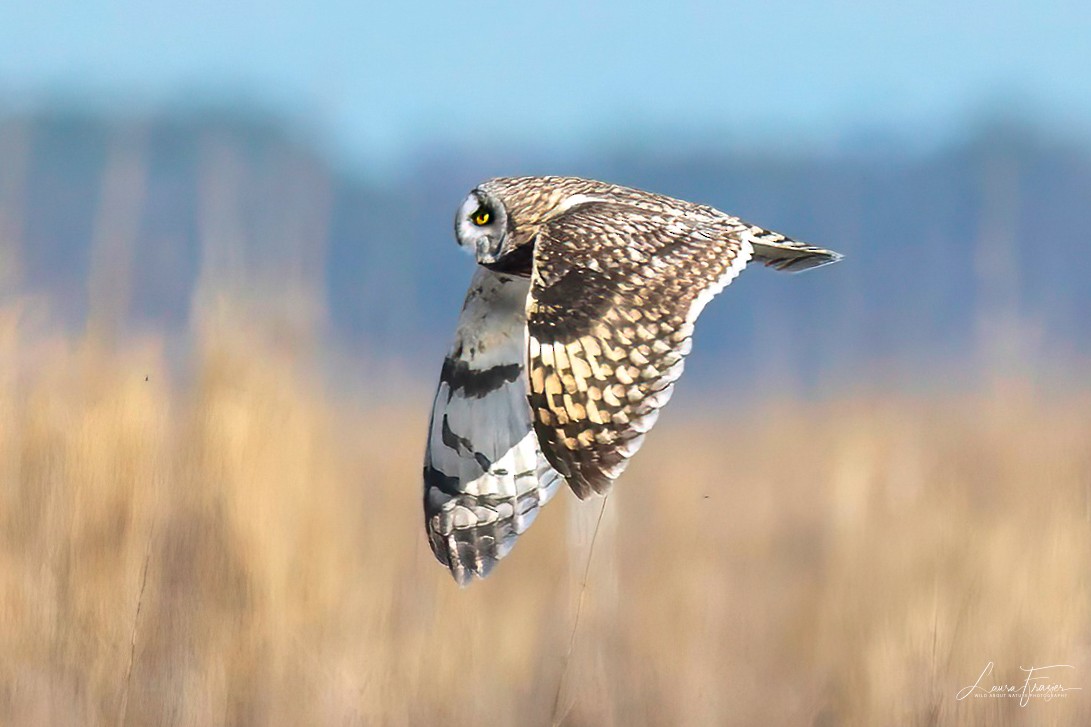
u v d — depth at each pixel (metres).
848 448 15.24
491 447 8.25
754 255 7.80
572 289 6.76
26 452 10.31
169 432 10.99
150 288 11.52
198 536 10.73
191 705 9.95
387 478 14.17
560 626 12.23
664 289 6.77
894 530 12.97
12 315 10.77
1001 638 11.57
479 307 8.30
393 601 11.35
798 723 11.82
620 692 11.70
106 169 11.68
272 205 12.37
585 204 7.43
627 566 14.29
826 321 24.56
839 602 12.72
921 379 22.30
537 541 13.56
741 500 18.50
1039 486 13.36
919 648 11.58
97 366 10.78
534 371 6.67
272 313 11.70
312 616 10.83
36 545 10.12
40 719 9.51
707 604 13.55
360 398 17.58
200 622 10.39
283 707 10.25
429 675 10.91
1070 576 11.84
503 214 8.18
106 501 10.30
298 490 11.12
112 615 10.05
